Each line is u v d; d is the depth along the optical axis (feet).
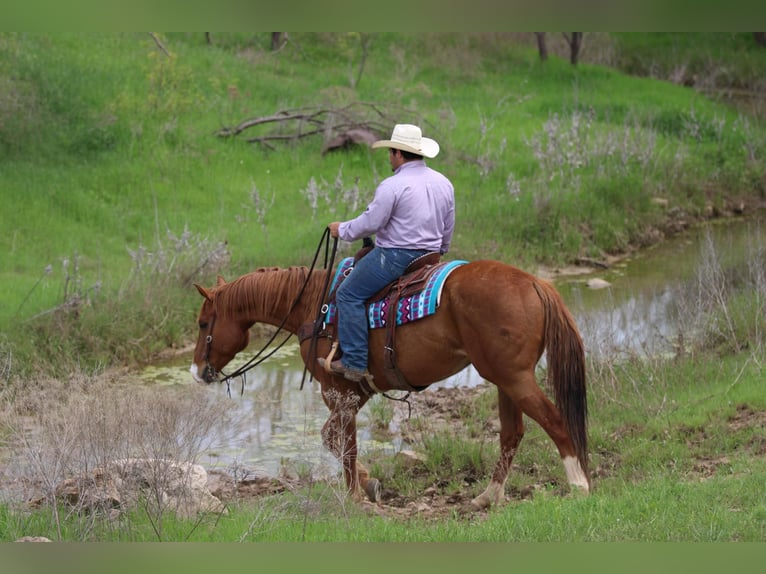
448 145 76.28
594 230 66.95
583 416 26.00
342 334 28.07
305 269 30.89
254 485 31.53
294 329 30.94
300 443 36.24
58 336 44.11
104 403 28.07
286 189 69.41
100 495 25.75
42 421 28.81
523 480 30.37
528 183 72.02
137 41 90.58
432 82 100.37
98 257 55.01
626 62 120.16
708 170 80.28
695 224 73.87
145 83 80.94
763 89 111.24
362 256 28.22
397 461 33.14
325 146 75.56
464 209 66.49
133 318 47.11
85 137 70.13
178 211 63.57
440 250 28.78
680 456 30.12
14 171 63.36
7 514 25.49
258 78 90.33
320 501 26.32
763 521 22.65
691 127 86.12
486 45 110.63
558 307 26.08
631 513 23.73
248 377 45.16
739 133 88.99
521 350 25.72
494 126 85.76
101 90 77.51
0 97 68.80
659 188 74.59
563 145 77.46
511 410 28.12
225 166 71.56
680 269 62.03
